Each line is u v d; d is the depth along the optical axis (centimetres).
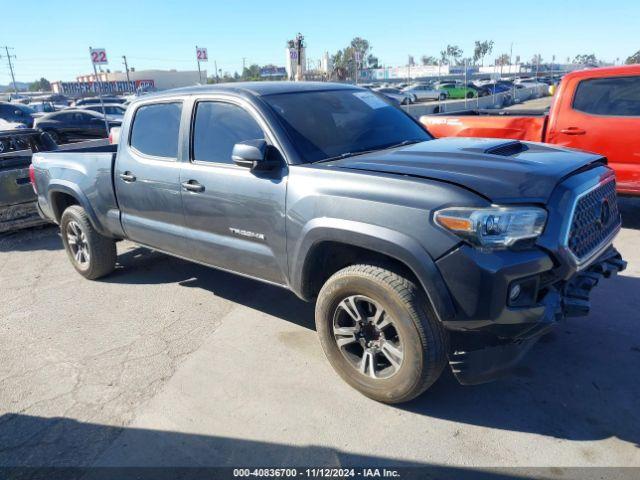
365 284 293
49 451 289
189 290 500
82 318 452
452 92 4128
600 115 585
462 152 319
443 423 294
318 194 310
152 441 292
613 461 259
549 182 273
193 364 367
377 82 7531
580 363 341
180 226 418
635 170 572
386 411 307
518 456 266
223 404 321
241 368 359
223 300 473
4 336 425
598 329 380
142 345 398
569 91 606
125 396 334
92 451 287
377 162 316
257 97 367
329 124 373
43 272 582
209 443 288
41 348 402
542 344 365
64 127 2045
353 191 295
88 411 321
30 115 2595
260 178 345
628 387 315
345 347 325
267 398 324
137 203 450
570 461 261
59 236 738
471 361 280
